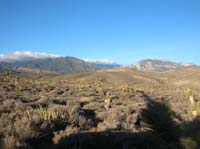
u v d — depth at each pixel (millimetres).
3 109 14414
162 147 12680
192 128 15594
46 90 34688
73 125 12289
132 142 11875
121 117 16188
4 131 9695
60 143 9844
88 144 10469
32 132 9938
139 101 28062
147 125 15930
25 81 50969
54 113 13078
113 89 44312
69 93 31797
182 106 25266
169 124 16625
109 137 11328
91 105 20641
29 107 16062
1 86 33531
